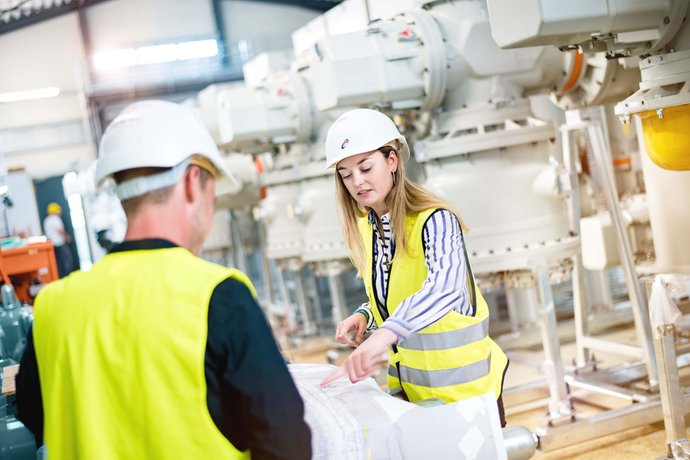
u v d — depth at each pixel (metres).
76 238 11.01
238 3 16.86
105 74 16.27
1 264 4.88
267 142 6.17
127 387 1.30
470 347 2.06
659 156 3.04
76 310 1.37
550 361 3.71
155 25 16.52
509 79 4.11
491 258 3.86
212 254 10.73
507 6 2.81
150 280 1.33
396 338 1.80
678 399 3.03
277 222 7.02
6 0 15.79
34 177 10.51
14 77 16.06
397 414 1.77
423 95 4.14
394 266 2.12
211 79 16.20
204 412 1.27
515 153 3.94
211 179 1.47
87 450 1.31
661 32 2.88
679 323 3.15
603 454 3.41
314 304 9.04
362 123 2.05
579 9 2.68
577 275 4.34
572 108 4.40
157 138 1.36
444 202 2.07
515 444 1.87
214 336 1.27
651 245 4.77
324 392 2.02
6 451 2.85
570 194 3.80
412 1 4.75
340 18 6.07
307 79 5.93
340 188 2.20
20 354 3.88
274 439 1.25
